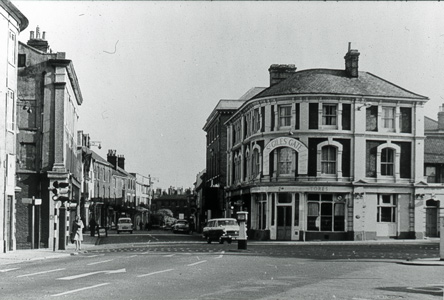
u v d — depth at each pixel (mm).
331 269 19328
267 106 49812
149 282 14258
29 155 35938
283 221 48469
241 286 13750
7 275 16266
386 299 12000
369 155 48438
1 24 29297
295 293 12594
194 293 12320
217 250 32344
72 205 36281
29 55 36375
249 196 53375
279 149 49094
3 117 29594
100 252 30812
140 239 53344
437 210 49938
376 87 49312
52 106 36250
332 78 49500
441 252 24234
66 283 13938
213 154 75875
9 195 31078
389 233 48438
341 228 47844
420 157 49094
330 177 47875
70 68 37781
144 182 136000
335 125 48188
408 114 49250
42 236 35562
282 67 55906
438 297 12477
